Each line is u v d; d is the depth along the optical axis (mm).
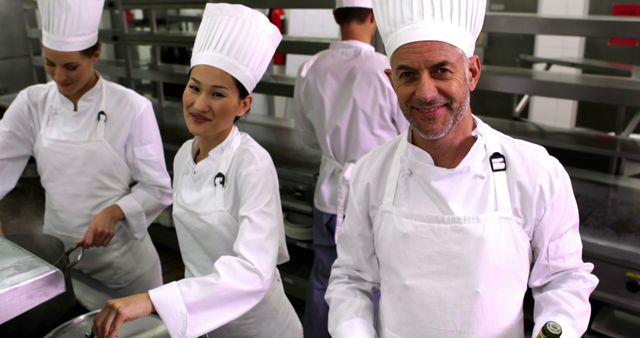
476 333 904
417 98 811
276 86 2523
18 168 1709
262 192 1132
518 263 910
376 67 1973
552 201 893
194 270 1292
